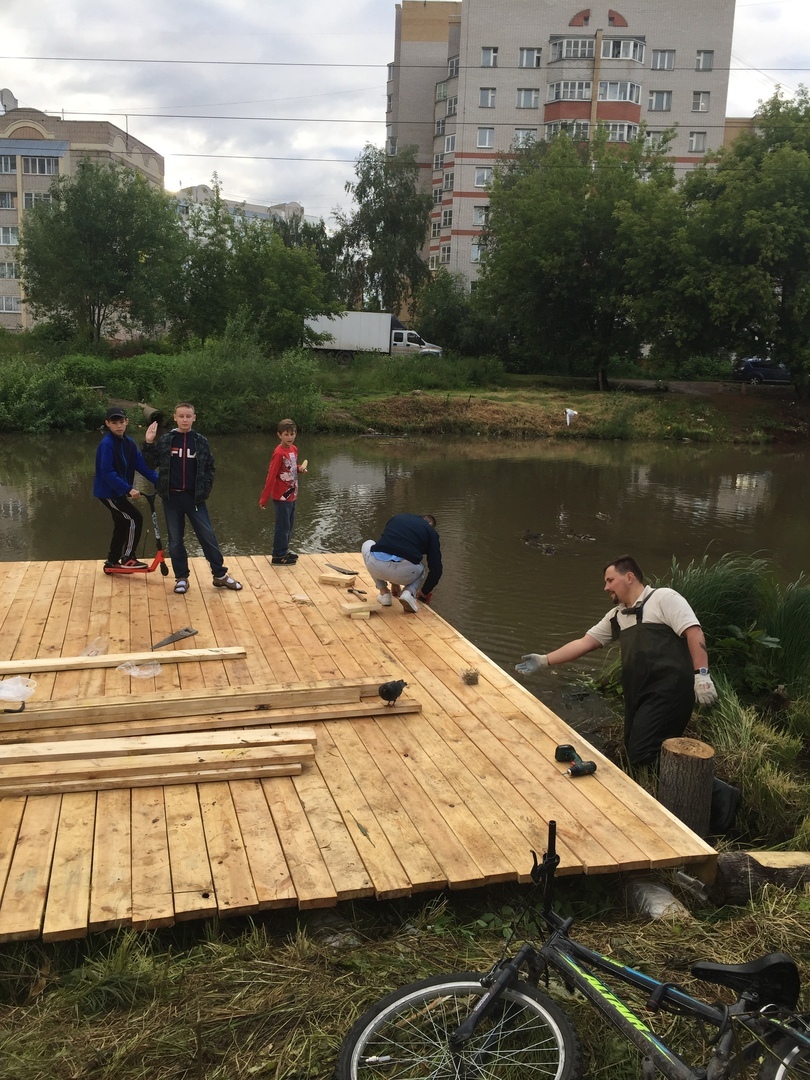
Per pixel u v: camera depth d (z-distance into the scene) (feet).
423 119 196.85
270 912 12.05
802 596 25.62
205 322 122.62
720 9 155.53
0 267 185.68
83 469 63.62
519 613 31.32
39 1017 9.71
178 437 24.68
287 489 28.53
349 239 164.14
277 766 14.62
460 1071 8.38
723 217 97.45
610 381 129.49
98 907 10.87
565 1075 7.94
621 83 154.30
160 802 13.53
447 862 12.17
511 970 8.75
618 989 9.87
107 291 120.88
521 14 156.97
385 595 24.25
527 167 141.49
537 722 17.06
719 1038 7.87
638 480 67.00
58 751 14.28
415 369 115.44
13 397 82.69
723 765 18.71
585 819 13.55
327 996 10.05
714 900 13.19
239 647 20.39
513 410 98.37
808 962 11.16
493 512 51.42
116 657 19.06
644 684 17.54
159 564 26.84
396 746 15.87
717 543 45.01
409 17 193.36
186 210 130.21
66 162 183.11
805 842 15.84
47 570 27.30
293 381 89.97
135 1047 9.11
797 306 95.20
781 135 98.37
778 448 93.50
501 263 117.91
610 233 112.88
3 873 11.51
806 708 22.36
